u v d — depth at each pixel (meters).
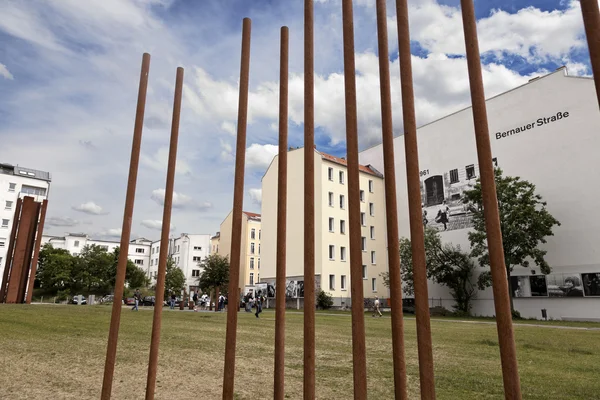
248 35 4.68
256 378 8.10
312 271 3.79
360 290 3.51
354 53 4.01
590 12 2.81
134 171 4.82
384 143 3.72
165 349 11.70
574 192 38.56
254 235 82.75
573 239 38.12
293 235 56.19
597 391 7.46
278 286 4.03
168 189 4.91
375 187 60.72
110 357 4.39
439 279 46.06
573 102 39.50
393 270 3.43
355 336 3.47
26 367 8.57
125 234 4.64
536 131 41.84
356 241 3.58
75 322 19.88
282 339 3.94
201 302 53.41
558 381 8.36
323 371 9.11
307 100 4.22
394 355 3.32
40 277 85.88
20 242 47.00
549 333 21.20
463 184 47.88
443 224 48.84
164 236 4.78
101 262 88.69
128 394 6.69
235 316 4.05
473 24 3.35
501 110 44.84
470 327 25.61
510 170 43.31
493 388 7.66
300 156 57.44
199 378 7.98
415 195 3.38
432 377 3.12
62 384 7.23
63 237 121.00
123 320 22.58
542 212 37.06
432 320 36.28
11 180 78.50
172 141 5.05
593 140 37.88
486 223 3.01
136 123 4.94
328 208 55.16
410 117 3.54
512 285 41.50
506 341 2.78
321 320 28.83
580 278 37.22
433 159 51.03
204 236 109.75
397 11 3.81
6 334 14.04
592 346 14.85
